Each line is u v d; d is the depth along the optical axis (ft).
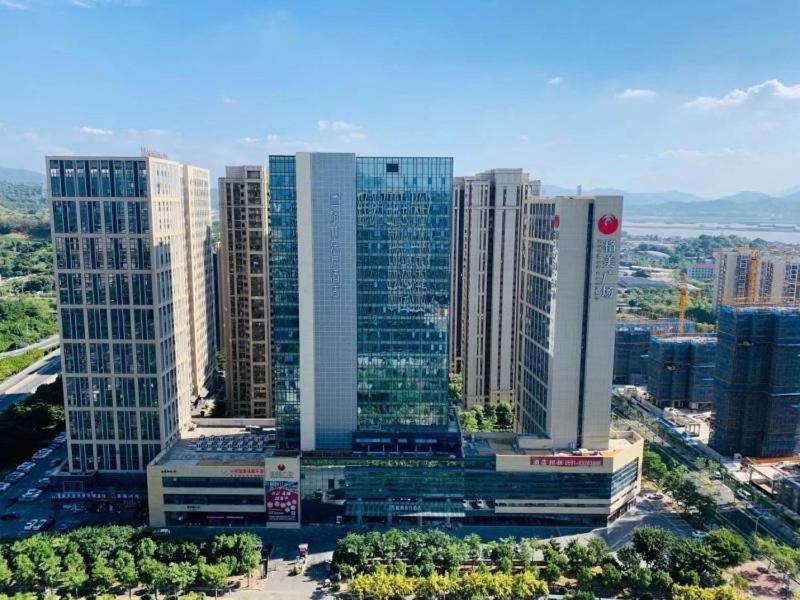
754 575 529.04
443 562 506.89
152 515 589.73
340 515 597.93
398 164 590.55
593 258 578.25
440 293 605.73
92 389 629.51
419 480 591.37
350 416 620.49
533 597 477.36
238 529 585.63
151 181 603.67
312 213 588.09
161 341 629.92
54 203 603.67
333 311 603.26
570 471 586.04
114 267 612.29
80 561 490.49
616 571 488.85
